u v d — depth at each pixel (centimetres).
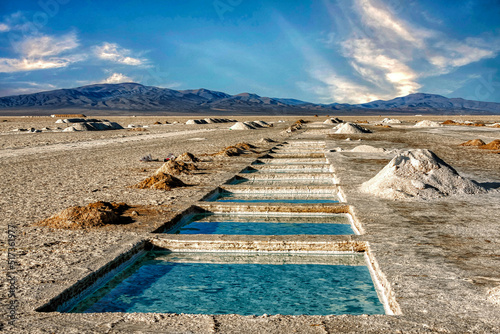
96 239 395
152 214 503
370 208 522
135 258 378
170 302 293
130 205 557
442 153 1241
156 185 687
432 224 440
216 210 568
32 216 490
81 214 457
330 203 561
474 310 236
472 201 561
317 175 852
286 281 333
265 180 862
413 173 632
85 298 295
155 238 404
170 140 1916
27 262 327
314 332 213
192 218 548
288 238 402
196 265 371
